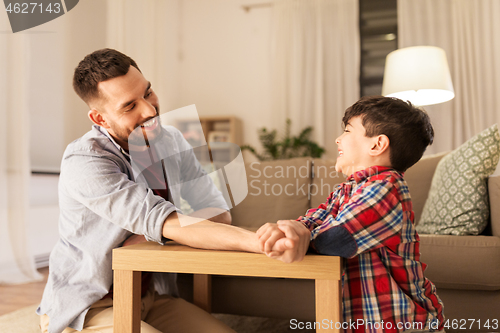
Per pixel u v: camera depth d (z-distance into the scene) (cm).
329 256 53
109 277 76
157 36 376
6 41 212
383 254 63
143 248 61
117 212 68
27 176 222
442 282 110
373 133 68
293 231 52
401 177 66
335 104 394
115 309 61
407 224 65
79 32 271
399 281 63
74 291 76
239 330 130
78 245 77
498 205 117
